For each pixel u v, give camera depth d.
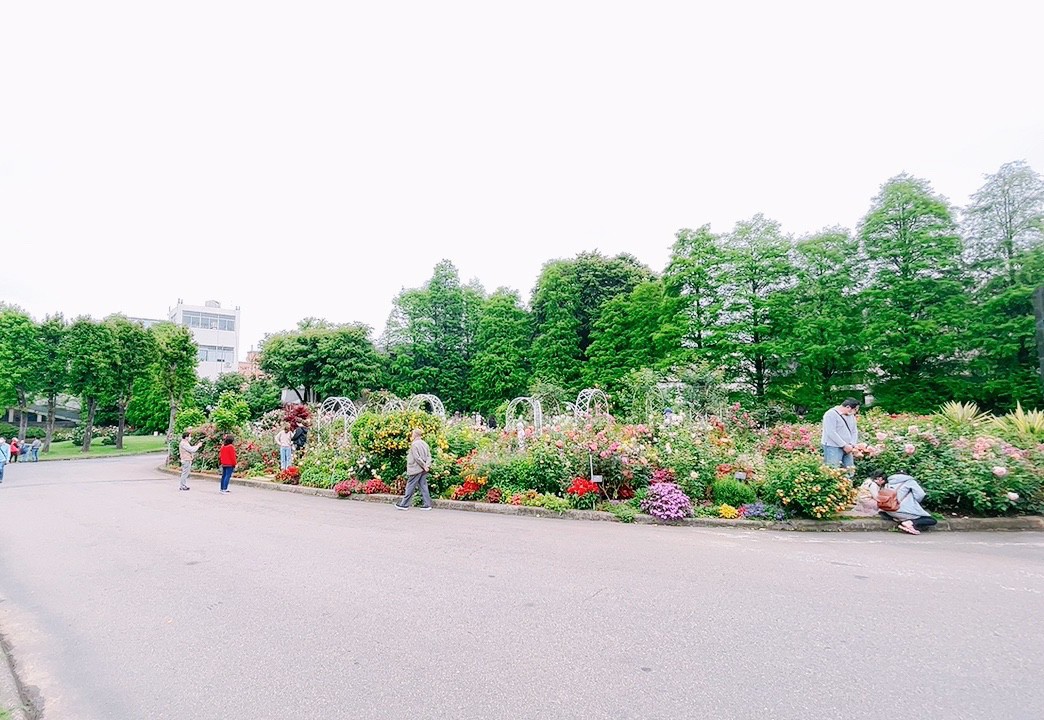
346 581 5.49
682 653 3.62
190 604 4.96
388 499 11.55
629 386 20.52
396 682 3.34
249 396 42.47
